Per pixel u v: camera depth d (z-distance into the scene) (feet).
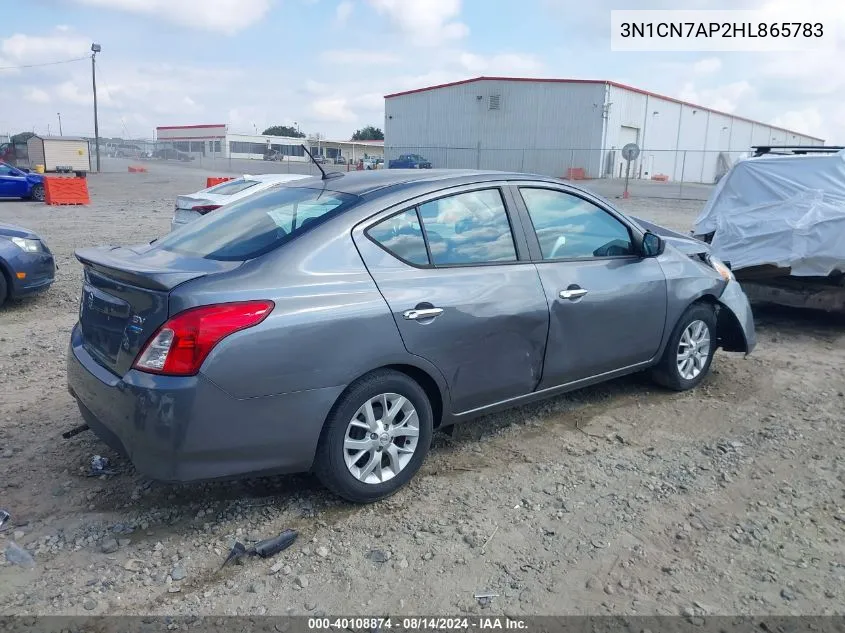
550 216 14.56
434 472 13.51
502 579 10.30
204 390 10.21
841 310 23.62
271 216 12.89
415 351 12.12
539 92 156.76
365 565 10.58
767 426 15.83
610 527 11.65
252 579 10.23
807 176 25.53
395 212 12.42
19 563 10.48
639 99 163.32
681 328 17.10
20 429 15.12
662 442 14.96
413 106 177.68
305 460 11.33
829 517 12.06
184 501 12.26
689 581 10.30
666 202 93.04
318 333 11.00
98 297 11.86
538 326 13.84
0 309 26.32
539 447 14.64
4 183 78.64
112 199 86.53
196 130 277.03
